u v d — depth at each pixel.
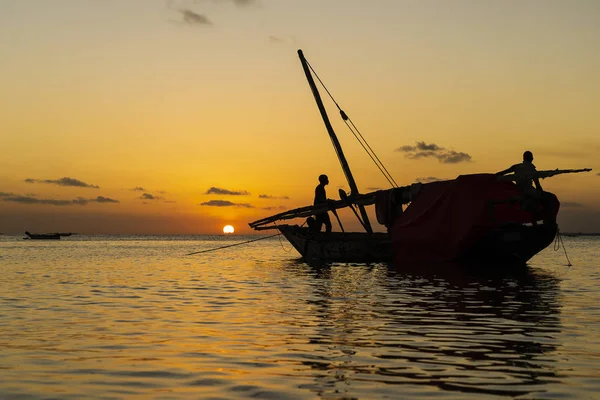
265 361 8.75
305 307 14.71
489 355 9.03
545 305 14.78
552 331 11.09
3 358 9.04
